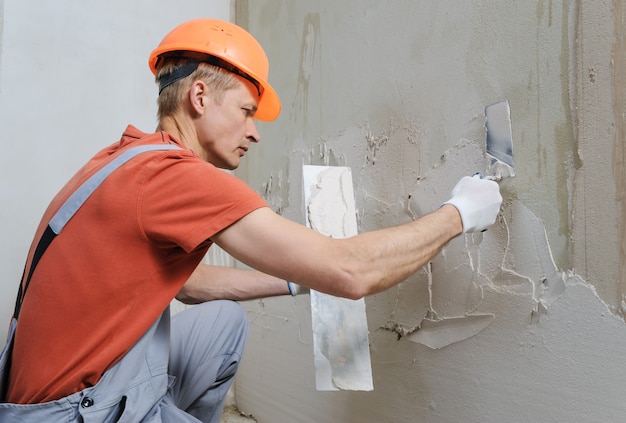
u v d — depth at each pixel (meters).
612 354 0.92
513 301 1.11
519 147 1.11
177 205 0.89
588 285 0.96
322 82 1.89
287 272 0.90
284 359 2.09
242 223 0.90
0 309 1.95
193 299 1.45
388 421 1.48
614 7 0.93
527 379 1.07
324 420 1.80
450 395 1.27
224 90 1.09
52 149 2.08
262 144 2.39
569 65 1.01
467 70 1.25
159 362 1.02
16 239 1.99
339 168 1.37
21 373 0.92
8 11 2.02
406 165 1.45
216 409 1.44
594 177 0.96
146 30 2.33
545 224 1.05
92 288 0.91
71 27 2.15
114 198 0.90
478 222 1.07
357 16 1.69
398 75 1.49
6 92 2.00
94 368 0.90
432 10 1.37
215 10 2.56
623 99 0.91
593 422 0.94
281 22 2.22
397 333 1.46
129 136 1.06
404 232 0.96
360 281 0.89
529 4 1.10
